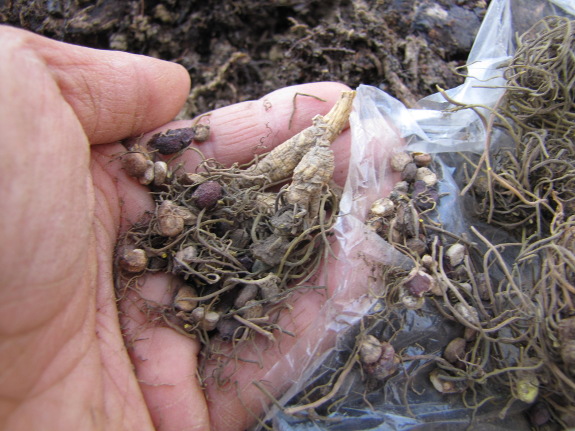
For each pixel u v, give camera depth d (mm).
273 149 139
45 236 85
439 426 113
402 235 122
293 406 111
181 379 112
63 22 164
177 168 130
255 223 122
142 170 124
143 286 120
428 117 136
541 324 106
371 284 119
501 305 117
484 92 135
